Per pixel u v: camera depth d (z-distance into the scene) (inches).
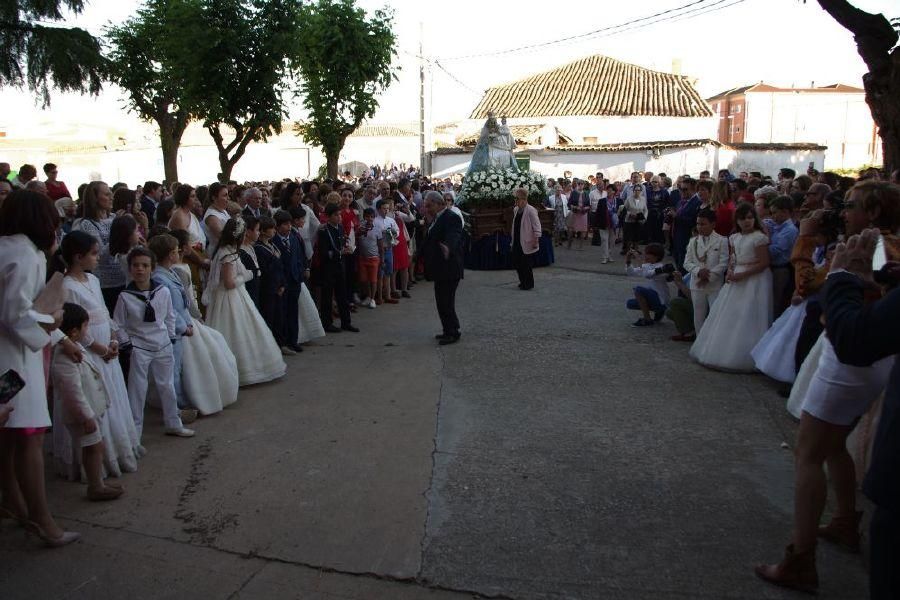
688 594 129.6
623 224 661.9
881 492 86.2
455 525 154.2
